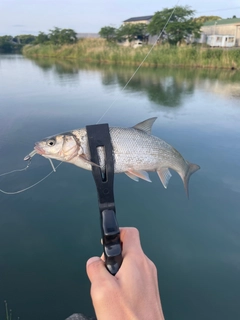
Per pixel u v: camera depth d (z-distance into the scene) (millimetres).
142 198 1620
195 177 1833
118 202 1582
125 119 2902
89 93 4184
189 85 4867
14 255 1249
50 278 1153
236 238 1349
